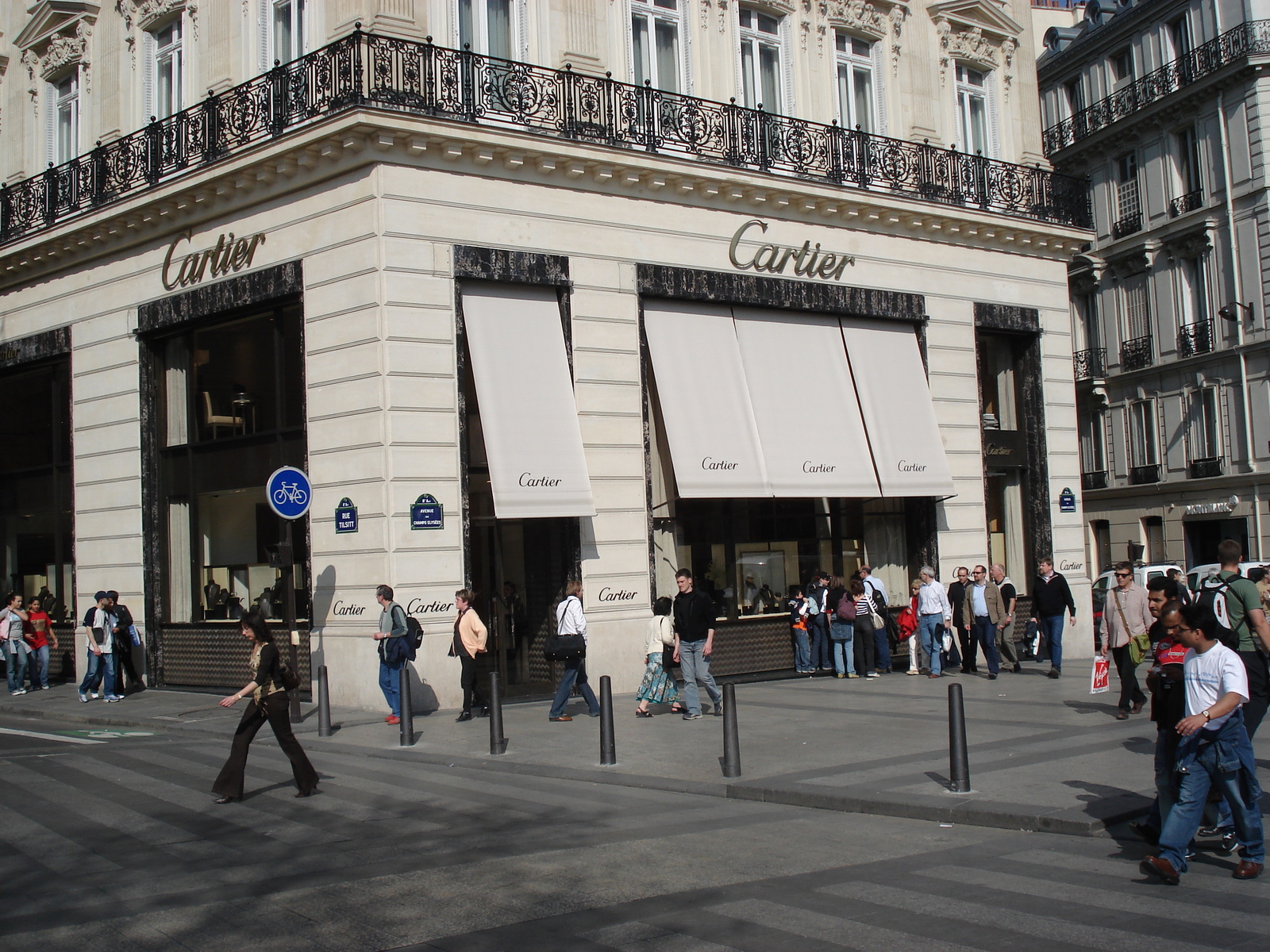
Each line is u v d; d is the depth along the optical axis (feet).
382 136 55.67
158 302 67.41
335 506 57.57
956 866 25.79
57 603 75.20
